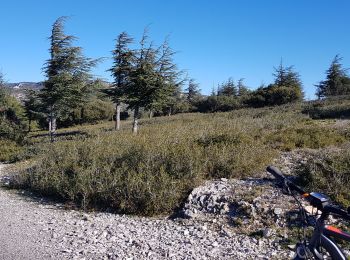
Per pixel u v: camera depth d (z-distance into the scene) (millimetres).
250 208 8086
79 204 10000
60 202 10508
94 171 10656
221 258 6168
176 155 10445
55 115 25578
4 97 37812
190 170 9844
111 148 12688
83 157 12320
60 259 6051
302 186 8758
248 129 16422
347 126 18281
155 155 10664
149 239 7152
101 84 27250
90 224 8234
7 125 24438
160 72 21734
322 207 3080
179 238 7219
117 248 6629
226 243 6891
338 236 3086
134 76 21922
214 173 10312
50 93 24516
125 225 8164
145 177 9680
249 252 6406
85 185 10055
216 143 12164
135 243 6891
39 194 11547
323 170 9039
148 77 21391
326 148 12719
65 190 10305
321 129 15625
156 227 8008
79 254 6289
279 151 12477
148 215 8930
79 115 49125
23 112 41281
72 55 24891
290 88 49156
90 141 14688
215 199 8727
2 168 17047
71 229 7824
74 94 25469
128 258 6117
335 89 53062
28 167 15203
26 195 11523
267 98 50281
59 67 25141
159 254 6348
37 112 26922
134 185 9227
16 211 9430
